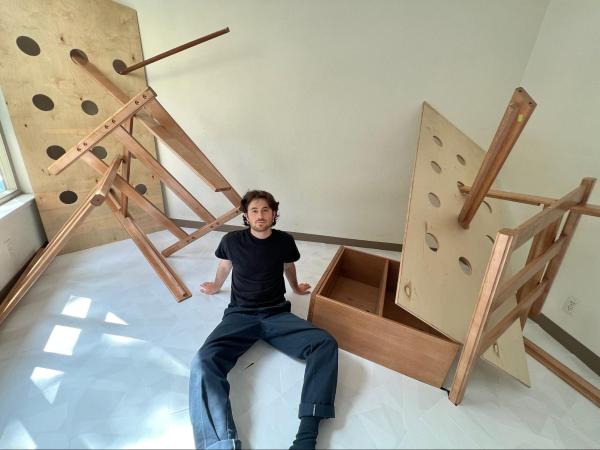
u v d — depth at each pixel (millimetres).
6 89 1503
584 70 1343
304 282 1752
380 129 1901
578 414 1072
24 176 1695
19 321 1313
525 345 1359
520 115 877
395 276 1630
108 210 1967
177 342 1254
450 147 1630
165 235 2189
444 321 1037
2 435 891
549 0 1539
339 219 2207
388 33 1667
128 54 1779
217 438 862
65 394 1016
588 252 1298
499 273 832
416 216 1205
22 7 1444
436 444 939
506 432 992
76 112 1721
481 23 1613
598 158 1264
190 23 1748
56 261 1777
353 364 1206
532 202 1228
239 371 1143
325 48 1729
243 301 1245
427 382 1139
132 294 1531
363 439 938
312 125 1931
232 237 1237
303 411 942
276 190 2160
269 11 1674
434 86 1767
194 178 2172
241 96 1895
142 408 986
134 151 1411
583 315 1314
